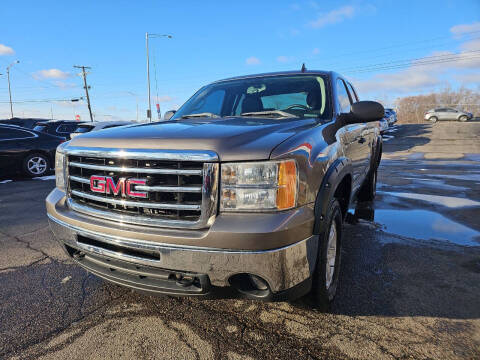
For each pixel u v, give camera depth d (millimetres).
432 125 28812
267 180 1593
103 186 1865
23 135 8188
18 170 8070
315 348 1803
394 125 32031
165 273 1746
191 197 1674
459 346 1799
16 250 3262
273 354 1763
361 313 2123
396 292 2379
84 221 1910
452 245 3297
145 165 1740
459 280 2557
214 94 3258
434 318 2062
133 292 2434
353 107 2598
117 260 1849
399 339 1865
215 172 1615
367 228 3844
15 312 2184
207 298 1757
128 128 2115
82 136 2084
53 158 8648
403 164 10586
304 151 1770
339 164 2115
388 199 5332
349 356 1735
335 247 2275
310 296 2037
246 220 1572
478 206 4824
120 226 1783
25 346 1852
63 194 2219
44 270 2809
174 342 1872
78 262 2160
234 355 1760
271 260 1566
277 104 2891
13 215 4586
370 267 2797
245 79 3344
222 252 1574
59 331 1983
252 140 1705
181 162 1667
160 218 1710
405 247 3250
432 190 6078
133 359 1739
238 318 2092
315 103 2793
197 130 1866
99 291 2453
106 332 1969
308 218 1707
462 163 10711
